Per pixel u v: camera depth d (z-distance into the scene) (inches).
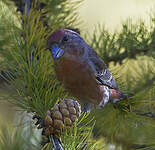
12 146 191.3
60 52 194.7
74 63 195.3
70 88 195.9
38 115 191.3
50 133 190.4
